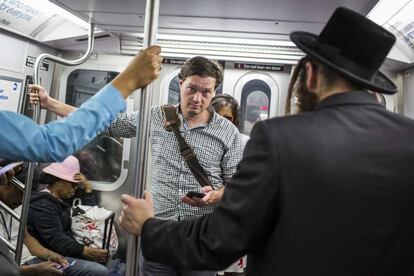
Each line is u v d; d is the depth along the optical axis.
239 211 0.90
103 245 3.50
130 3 2.37
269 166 0.90
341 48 0.95
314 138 0.90
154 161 2.07
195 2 2.33
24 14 3.15
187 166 1.98
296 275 0.90
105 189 4.13
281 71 3.83
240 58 3.75
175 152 2.01
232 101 2.74
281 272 0.91
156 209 2.01
